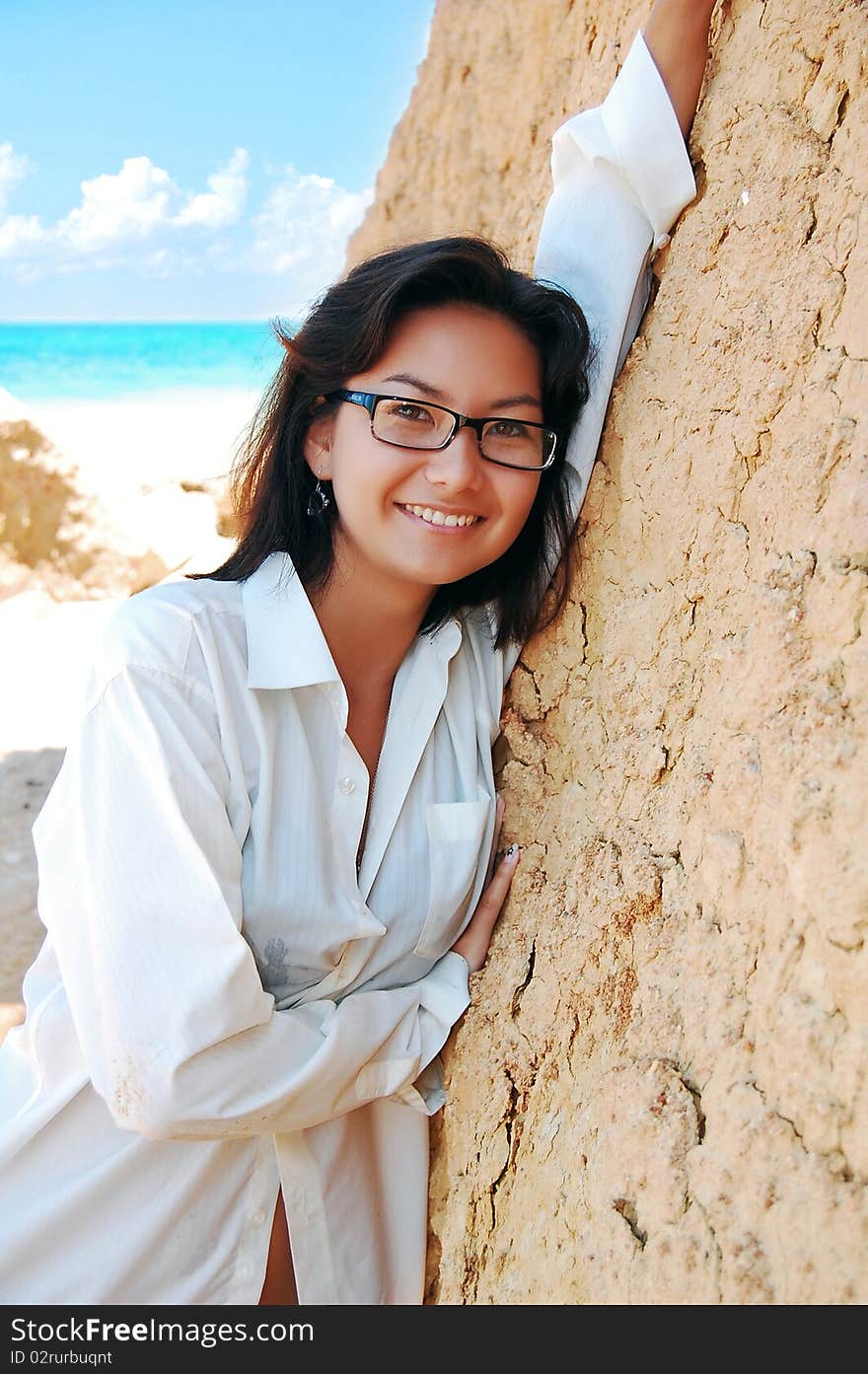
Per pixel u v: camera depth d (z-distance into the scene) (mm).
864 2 1426
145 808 1481
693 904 1388
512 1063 1676
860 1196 1073
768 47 1566
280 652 1567
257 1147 1637
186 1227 1608
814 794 1196
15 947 3572
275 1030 1533
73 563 6559
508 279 1545
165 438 29469
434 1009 1736
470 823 1713
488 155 4004
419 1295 1809
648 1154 1290
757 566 1413
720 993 1291
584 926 1582
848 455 1284
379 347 1509
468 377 1508
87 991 1508
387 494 1546
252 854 1576
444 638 1736
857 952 1127
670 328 1680
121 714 1488
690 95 1709
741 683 1365
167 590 1595
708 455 1540
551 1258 1447
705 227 1638
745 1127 1191
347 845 1631
